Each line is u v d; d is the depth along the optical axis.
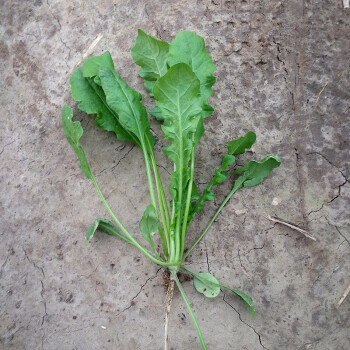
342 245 0.47
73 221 0.48
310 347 0.46
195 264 0.47
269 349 0.46
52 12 0.52
